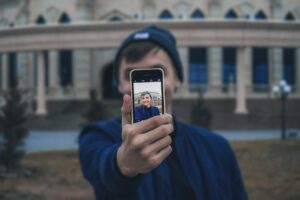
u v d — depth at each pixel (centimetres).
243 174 1341
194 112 1892
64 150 1994
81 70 4303
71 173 1446
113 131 260
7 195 1133
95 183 221
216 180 278
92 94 1959
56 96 4247
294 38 3500
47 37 3531
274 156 1616
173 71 300
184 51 4231
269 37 3459
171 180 262
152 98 208
